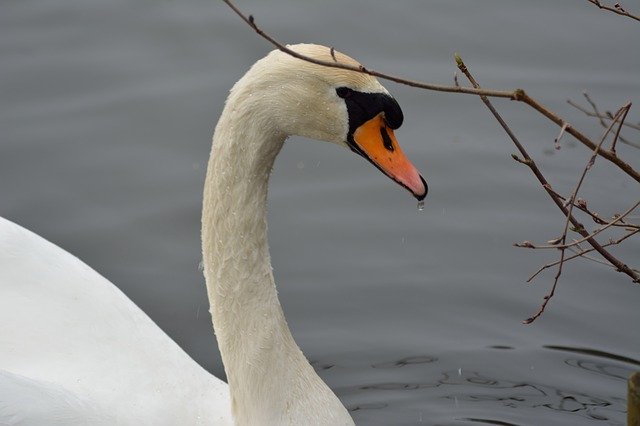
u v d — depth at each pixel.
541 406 10.73
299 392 8.77
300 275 12.23
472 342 11.57
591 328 11.62
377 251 12.54
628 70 14.51
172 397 9.15
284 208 13.03
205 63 14.71
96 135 13.75
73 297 9.57
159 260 12.25
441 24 15.40
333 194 13.23
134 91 14.34
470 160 13.57
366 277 12.23
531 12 15.60
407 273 12.29
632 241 12.43
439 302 11.99
